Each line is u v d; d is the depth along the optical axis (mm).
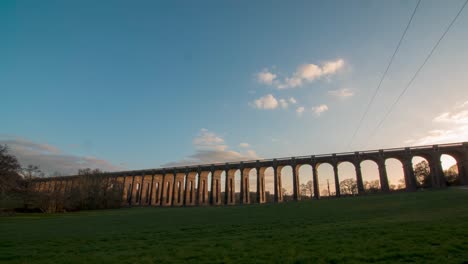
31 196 69062
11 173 63094
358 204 38062
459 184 71938
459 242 11133
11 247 17875
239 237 16516
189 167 100938
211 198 93375
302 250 11797
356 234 14492
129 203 106375
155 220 34094
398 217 21219
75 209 79500
